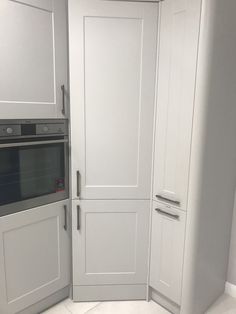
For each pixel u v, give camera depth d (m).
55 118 1.72
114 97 1.75
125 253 1.97
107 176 1.85
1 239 1.61
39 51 1.59
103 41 1.68
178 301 1.84
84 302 2.04
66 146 1.81
